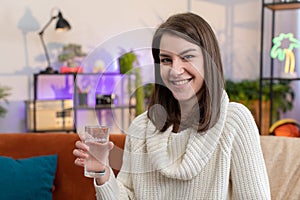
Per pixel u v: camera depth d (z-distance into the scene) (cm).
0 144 199
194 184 107
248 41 465
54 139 202
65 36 383
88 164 99
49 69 350
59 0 379
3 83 366
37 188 187
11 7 363
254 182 104
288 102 423
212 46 100
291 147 164
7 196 183
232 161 106
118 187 114
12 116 371
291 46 373
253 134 106
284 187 153
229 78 456
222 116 102
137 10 411
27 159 194
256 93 415
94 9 392
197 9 439
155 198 110
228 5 454
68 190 193
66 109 340
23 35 369
